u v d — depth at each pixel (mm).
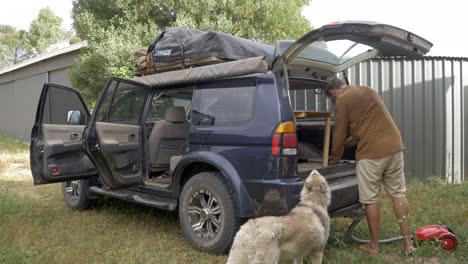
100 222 5191
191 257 3959
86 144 4441
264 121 3676
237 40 4574
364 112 3904
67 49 14336
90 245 4266
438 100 7785
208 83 4270
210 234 4078
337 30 3400
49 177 4836
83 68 11438
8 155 12727
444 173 7812
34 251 4102
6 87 20672
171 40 4879
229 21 11133
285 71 3764
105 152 4434
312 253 3311
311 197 3385
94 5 12094
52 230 4828
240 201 3727
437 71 7770
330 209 3699
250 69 3840
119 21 11453
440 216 4996
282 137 3592
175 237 4570
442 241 3898
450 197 6012
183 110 5344
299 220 3156
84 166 5238
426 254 3836
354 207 4070
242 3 11695
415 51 3877
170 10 11859
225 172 3830
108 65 10641
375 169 3859
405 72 7609
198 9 11484
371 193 3912
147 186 4809
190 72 4375
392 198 4004
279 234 3029
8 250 4066
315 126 5117
